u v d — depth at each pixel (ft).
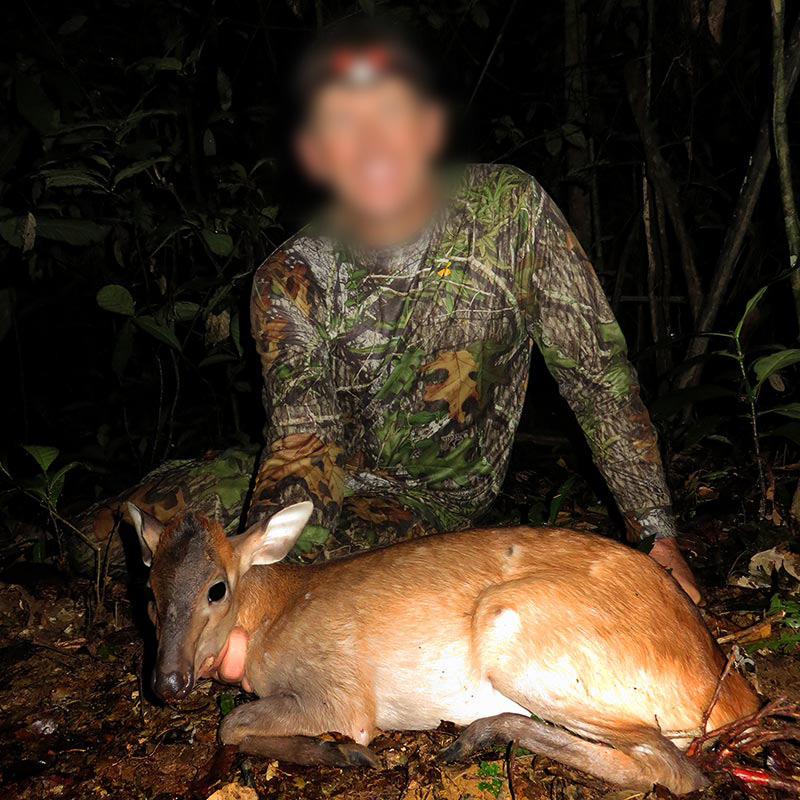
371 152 3.59
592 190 6.59
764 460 5.06
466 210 3.90
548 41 7.23
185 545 3.20
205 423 6.44
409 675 3.22
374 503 4.03
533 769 3.03
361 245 3.84
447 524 4.14
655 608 3.13
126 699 3.77
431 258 3.87
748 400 4.48
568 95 6.49
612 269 7.26
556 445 6.26
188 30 6.08
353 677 3.25
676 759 2.85
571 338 3.94
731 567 4.34
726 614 3.94
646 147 5.90
